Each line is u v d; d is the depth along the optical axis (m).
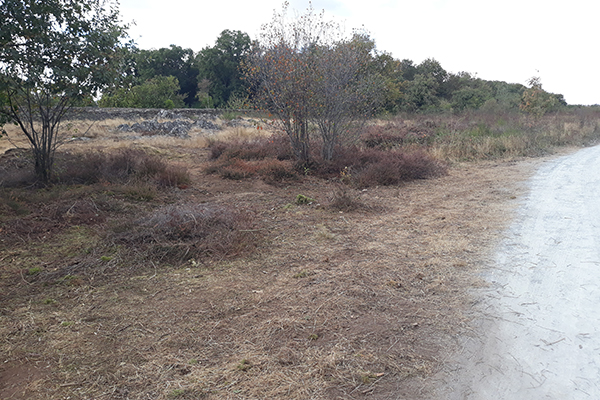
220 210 5.92
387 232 5.67
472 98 33.16
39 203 6.33
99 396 2.46
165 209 5.84
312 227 5.90
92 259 4.58
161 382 2.59
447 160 12.49
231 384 2.56
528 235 5.40
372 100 10.79
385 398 2.44
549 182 8.94
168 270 4.40
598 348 2.91
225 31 53.25
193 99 61.75
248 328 3.22
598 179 9.05
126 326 3.26
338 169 9.89
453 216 6.41
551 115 27.92
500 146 14.12
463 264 4.44
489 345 2.97
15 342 3.02
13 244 4.96
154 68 56.75
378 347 2.96
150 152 11.89
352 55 10.02
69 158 9.17
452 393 2.48
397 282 4.01
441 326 3.23
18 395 2.46
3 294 3.78
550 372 2.66
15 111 7.26
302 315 3.41
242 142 12.70
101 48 7.44
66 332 3.17
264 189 8.43
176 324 3.29
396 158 10.23
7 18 6.39
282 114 9.87
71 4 7.05
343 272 4.29
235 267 4.48
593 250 4.78
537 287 3.88
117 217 6.13
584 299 3.62
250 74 10.29
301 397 2.45
